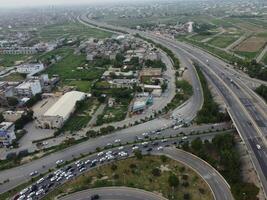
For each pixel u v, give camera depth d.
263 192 180.25
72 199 190.38
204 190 191.88
